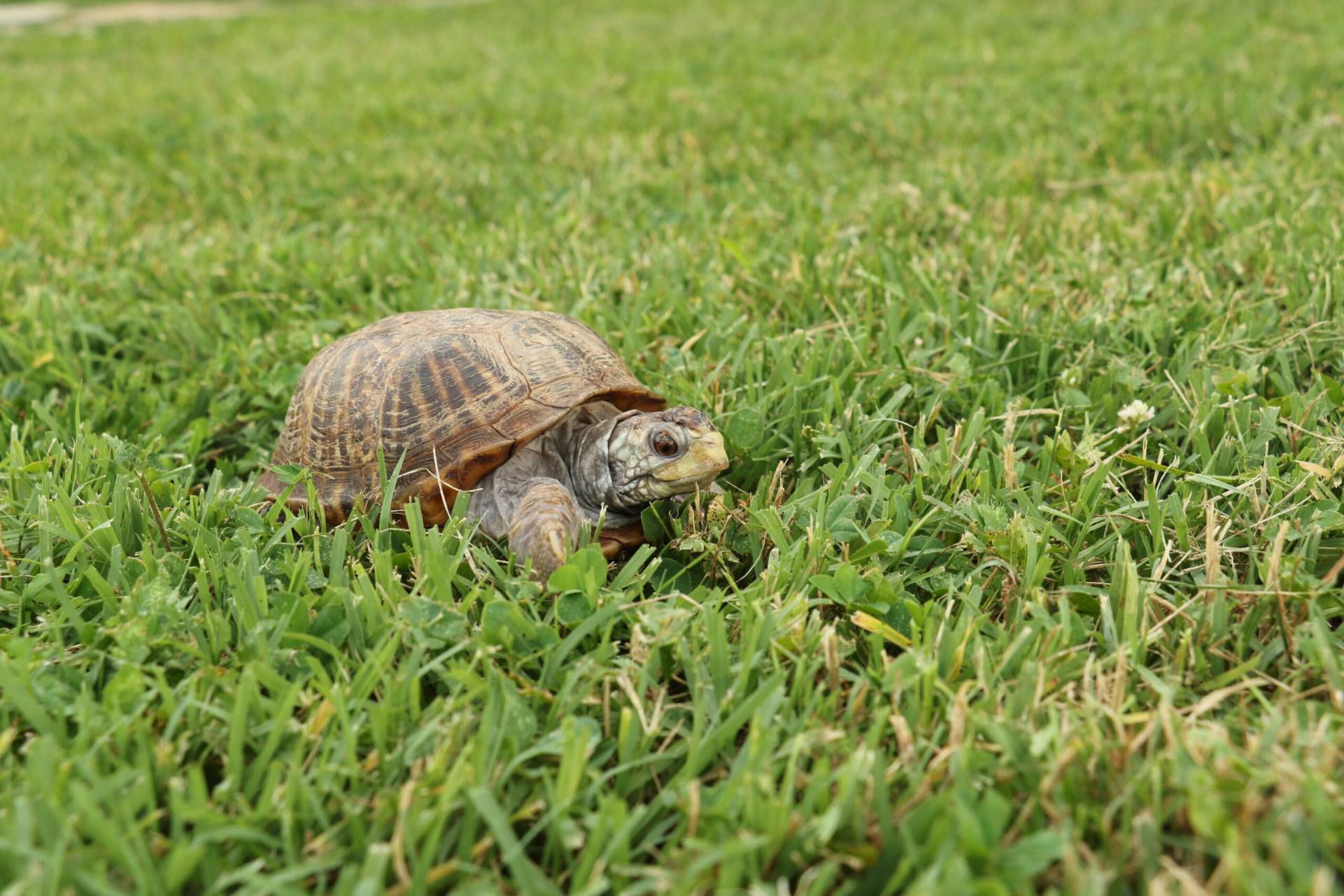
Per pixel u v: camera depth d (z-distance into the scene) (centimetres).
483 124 108
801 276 59
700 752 32
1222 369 46
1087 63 115
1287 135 80
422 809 30
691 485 40
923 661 33
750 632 35
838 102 105
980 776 31
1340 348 48
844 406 47
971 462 43
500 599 35
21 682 33
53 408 53
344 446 42
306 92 130
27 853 28
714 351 52
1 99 137
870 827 30
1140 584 36
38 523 39
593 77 129
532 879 29
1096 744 31
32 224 79
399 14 217
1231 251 58
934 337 53
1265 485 39
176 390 55
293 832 30
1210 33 126
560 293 60
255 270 66
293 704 33
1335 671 32
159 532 40
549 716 33
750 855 29
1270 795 30
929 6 170
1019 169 78
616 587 38
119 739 32
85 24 240
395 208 79
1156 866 29
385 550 39
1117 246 62
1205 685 34
